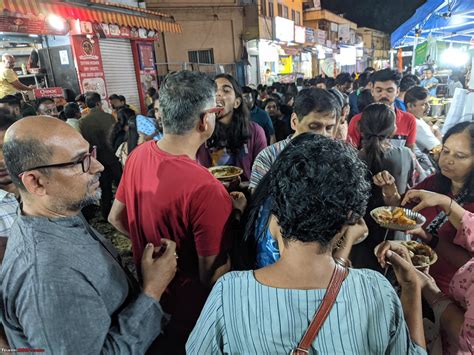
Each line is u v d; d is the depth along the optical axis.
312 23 24.20
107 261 1.04
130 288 1.16
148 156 1.37
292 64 18.62
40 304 0.85
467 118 2.34
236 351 0.76
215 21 14.48
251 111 3.91
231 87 2.33
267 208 1.19
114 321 1.05
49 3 5.40
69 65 7.30
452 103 2.46
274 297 0.74
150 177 1.33
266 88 8.48
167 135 1.34
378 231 1.81
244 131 2.44
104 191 4.50
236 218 1.40
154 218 1.34
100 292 0.98
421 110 3.25
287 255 0.77
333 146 0.78
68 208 1.00
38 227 0.94
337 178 0.71
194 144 1.37
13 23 5.77
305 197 0.69
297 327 0.72
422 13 6.68
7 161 0.94
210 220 1.26
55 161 0.94
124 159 4.03
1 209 1.53
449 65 9.16
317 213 0.70
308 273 0.75
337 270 0.77
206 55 14.68
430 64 8.50
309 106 1.69
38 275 0.86
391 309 0.77
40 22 6.23
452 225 1.51
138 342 1.04
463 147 1.45
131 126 3.89
